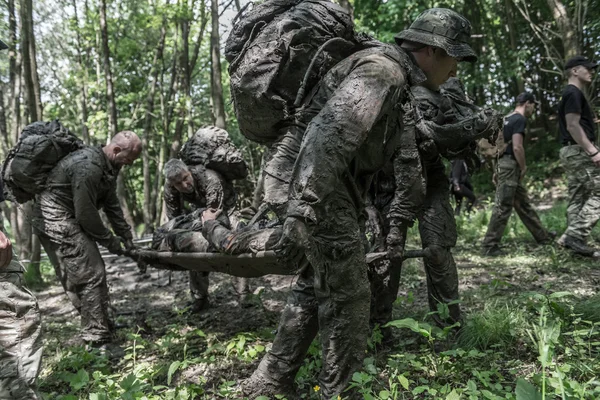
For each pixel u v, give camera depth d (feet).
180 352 11.94
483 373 8.27
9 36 24.84
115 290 20.08
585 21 33.78
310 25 7.54
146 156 43.11
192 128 38.58
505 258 19.92
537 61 48.85
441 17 8.95
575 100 18.43
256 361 10.89
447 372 9.00
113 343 13.00
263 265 9.69
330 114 6.58
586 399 7.22
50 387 10.69
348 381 7.64
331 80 7.45
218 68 22.08
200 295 15.35
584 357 9.00
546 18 45.03
